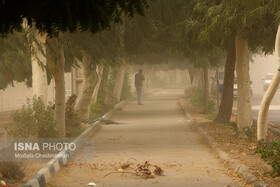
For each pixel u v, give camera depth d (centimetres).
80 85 3109
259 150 1377
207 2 1958
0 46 2042
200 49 2400
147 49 2638
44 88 1867
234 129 2075
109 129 2636
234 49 2578
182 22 2242
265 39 1969
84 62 2847
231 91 2672
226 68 2670
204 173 1298
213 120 2703
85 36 2027
